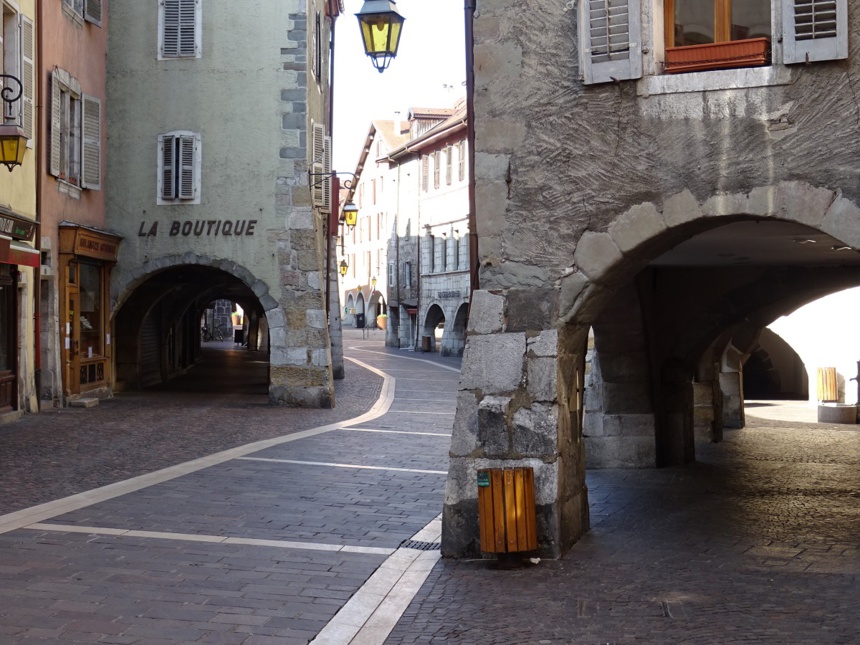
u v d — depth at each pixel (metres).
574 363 9.66
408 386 28.95
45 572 7.94
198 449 14.91
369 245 77.50
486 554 8.89
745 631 6.80
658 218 8.67
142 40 22.69
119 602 7.25
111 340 23.08
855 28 8.05
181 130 22.53
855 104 8.08
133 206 22.66
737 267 16.64
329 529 9.84
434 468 13.67
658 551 9.39
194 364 36.72
